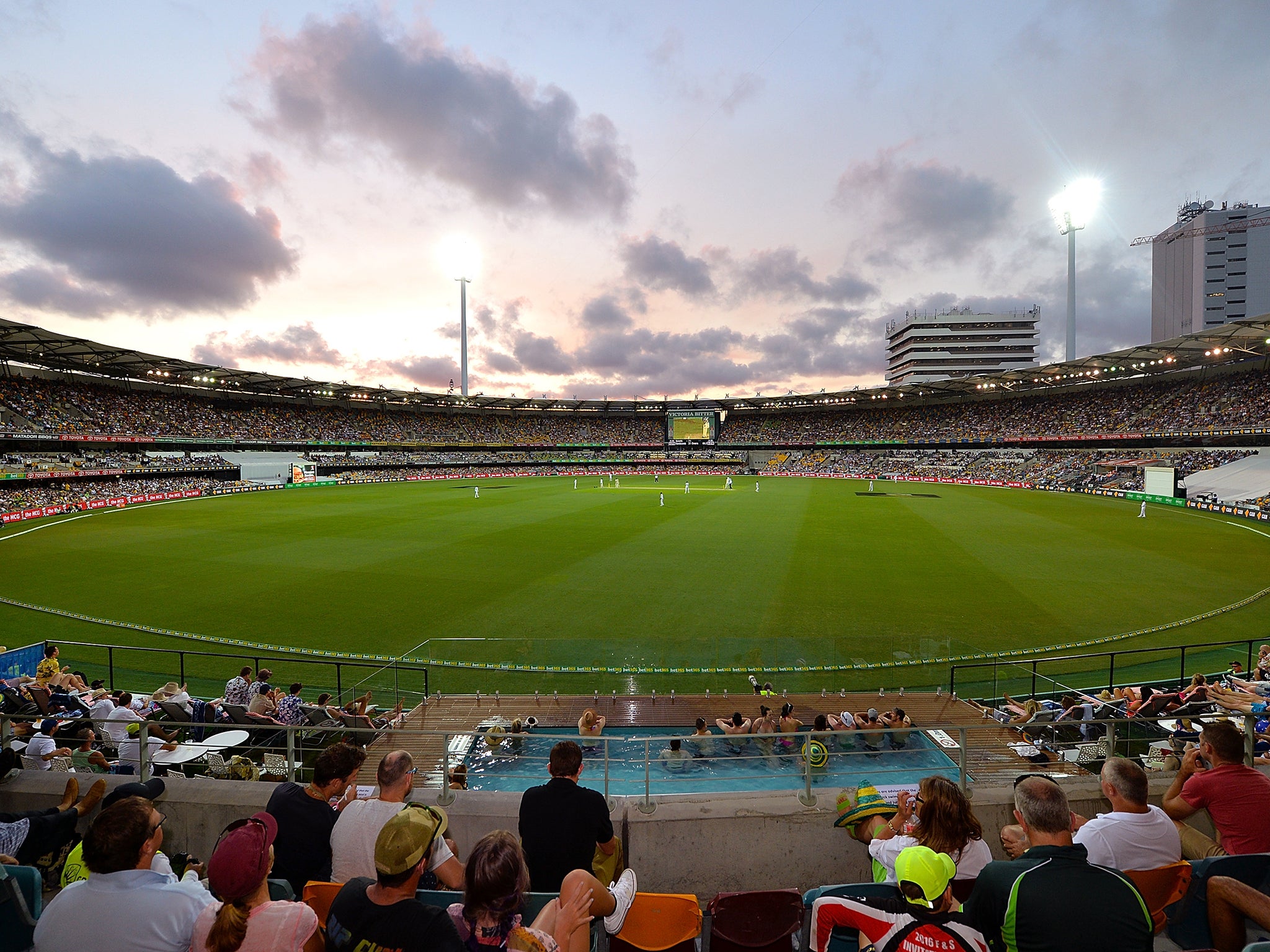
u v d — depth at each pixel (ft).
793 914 11.48
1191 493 152.05
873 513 138.00
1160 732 27.81
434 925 8.52
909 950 8.84
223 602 65.05
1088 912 8.27
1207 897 11.38
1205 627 56.54
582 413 375.66
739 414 369.71
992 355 452.76
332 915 8.90
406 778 12.85
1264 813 12.84
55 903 9.14
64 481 166.20
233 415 250.78
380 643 53.26
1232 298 441.27
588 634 54.80
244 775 25.13
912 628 55.88
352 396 280.31
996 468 234.99
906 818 12.91
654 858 15.29
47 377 197.88
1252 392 183.32
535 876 11.84
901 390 278.05
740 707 37.70
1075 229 270.26
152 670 47.98
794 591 68.39
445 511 142.51
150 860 9.70
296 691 34.55
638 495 182.80
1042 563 83.10
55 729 24.25
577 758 12.62
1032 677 41.91
